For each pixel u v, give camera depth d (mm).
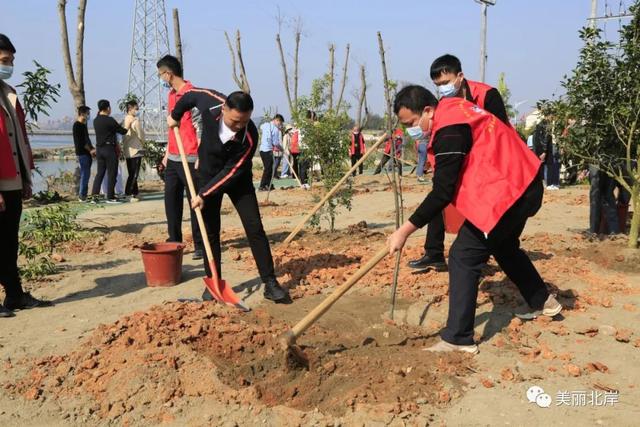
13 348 4578
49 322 5199
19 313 5449
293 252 7211
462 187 4164
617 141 6980
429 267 6371
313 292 5785
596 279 6023
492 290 5559
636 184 6824
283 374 4047
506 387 3938
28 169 5566
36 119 8734
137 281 6457
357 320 5121
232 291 5500
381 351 4441
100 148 13281
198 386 3867
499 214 4051
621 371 4168
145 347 4277
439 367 4145
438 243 6289
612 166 7152
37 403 3822
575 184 17328
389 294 5695
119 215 11094
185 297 5832
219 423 3533
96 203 12641
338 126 9148
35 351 4527
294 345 4027
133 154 13898
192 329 4535
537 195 4254
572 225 9523
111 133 13242
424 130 4391
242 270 6691
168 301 5426
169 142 7234
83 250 7938
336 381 3961
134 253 7812
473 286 4355
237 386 3920
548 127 7578
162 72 6945
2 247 5391
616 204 8008
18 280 5547
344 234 8211
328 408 3697
